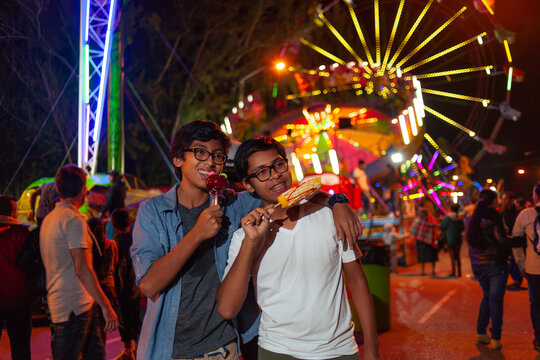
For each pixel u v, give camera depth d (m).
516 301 9.12
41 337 7.13
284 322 2.46
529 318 7.87
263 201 2.67
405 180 18.33
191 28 19.45
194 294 2.75
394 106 17.62
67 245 3.89
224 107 20.86
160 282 2.48
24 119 15.81
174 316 2.69
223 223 2.85
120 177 8.88
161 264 2.47
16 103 15.67
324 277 2.48
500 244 6.30
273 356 2.48
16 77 15.60
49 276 3.91
